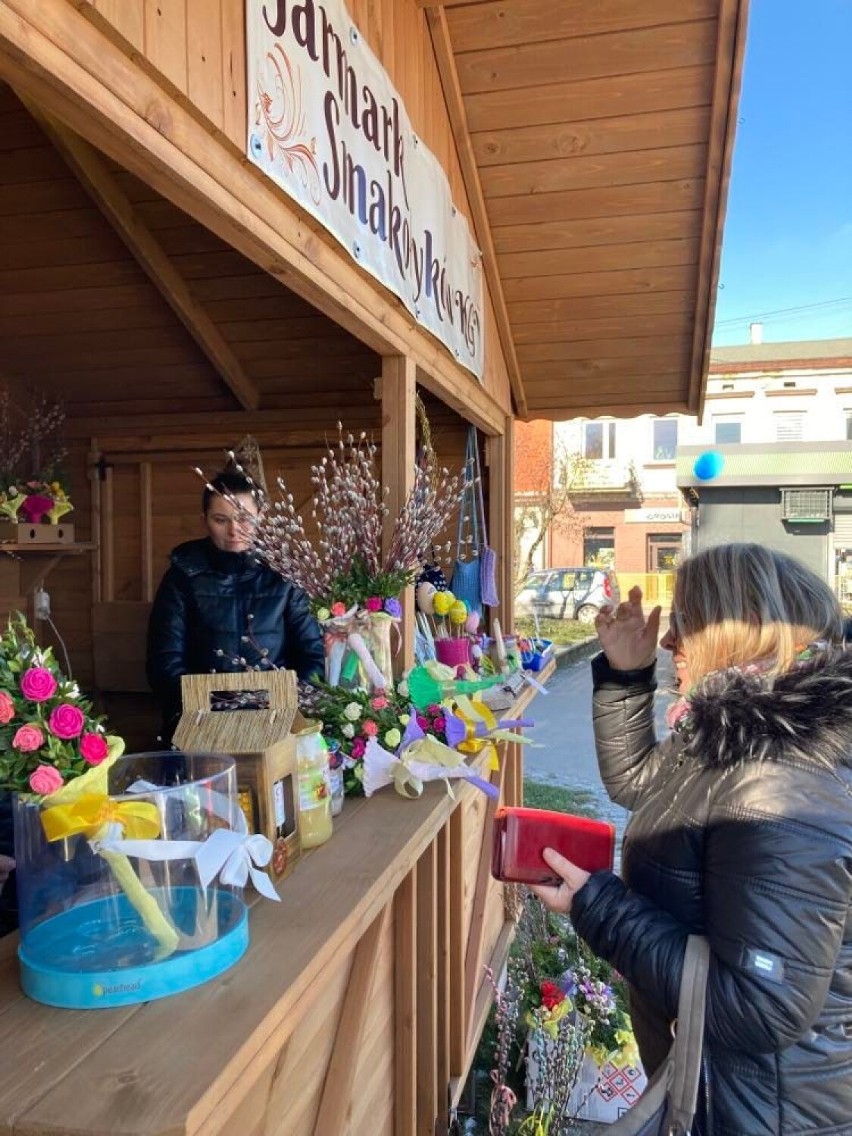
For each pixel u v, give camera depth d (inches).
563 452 740.0
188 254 116.6
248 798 48.0
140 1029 32.8
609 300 138.5
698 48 99.3
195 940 36.7
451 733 75.2
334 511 81.0
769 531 713.0
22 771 35.2
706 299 133.6
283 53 59.0
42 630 152.7
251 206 56.0
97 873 35.8
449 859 95.7
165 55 45.1
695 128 108.9
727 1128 42.8
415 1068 80.0
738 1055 42.6
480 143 112.7
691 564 51.1
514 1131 99.7
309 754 55.2
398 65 87.8
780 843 39.3
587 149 112.7
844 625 48.1
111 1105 28.2
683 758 48.3
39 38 36.9
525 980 123.7
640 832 49.1
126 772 41.3
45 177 105.4
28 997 35.3
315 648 94.8
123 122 42.6
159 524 149.9
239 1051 31.4
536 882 51.6
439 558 144.5
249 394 143.2
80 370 141.3
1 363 140.0
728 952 39.9
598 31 98.3
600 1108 107.4
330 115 67.4
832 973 39.6
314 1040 58.1
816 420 883.4
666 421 920.3
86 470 150.9
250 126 54.1
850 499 697.6
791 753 41.6
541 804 234.8
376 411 141.4
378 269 78.8
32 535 127.2
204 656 92.3
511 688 123.1
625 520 935.7
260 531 80.0
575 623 687.1
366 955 63.5
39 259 119.0
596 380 157.6
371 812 63.6
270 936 41.2
